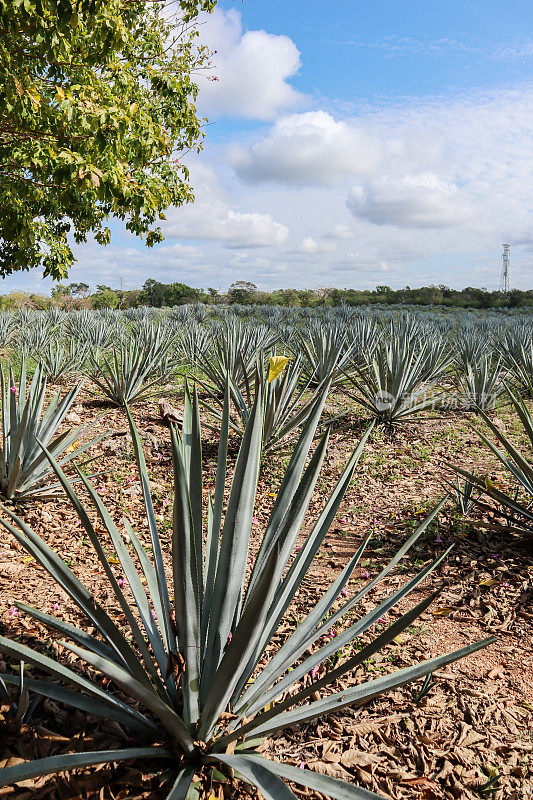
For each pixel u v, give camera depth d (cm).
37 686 197
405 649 294
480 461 649
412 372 764
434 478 587
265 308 3397
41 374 518
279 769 178
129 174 881
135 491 511
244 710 205
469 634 311
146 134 829
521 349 1067
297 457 208
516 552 408
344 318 2564
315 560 404
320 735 231
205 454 636
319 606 239
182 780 180
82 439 648
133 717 205
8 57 585
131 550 397
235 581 192
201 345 1220
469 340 1239
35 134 693
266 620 215
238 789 193
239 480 184
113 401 812
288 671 266
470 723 243
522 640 306
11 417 460
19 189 787
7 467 448
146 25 1089
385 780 210
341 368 951
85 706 199
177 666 189
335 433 746
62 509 461
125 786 191
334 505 231
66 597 317
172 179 1242
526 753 228
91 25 582
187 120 1201
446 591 357
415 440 735
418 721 243
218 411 639
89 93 717
